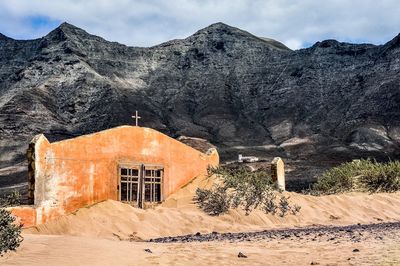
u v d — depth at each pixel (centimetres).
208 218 2012
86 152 1989
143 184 2161
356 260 1082
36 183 1795
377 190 2939
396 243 1346
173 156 2325
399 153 8731
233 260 1098
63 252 1043
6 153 10194
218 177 2380
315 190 3172
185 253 1177
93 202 1989
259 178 2341
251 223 2050
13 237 1050
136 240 1703
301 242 1430
